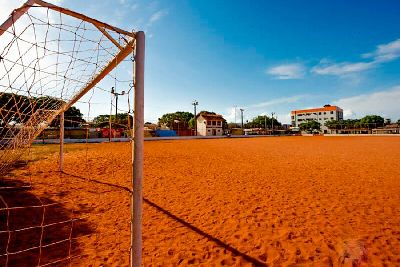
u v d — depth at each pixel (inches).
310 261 138.6
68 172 377.1
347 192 276.2
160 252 149.9
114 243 159.3
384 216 203.3
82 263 134.8
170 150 778.2
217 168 443.2
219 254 147.6
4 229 173.5
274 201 246.4
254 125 3695.9
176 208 228.7
